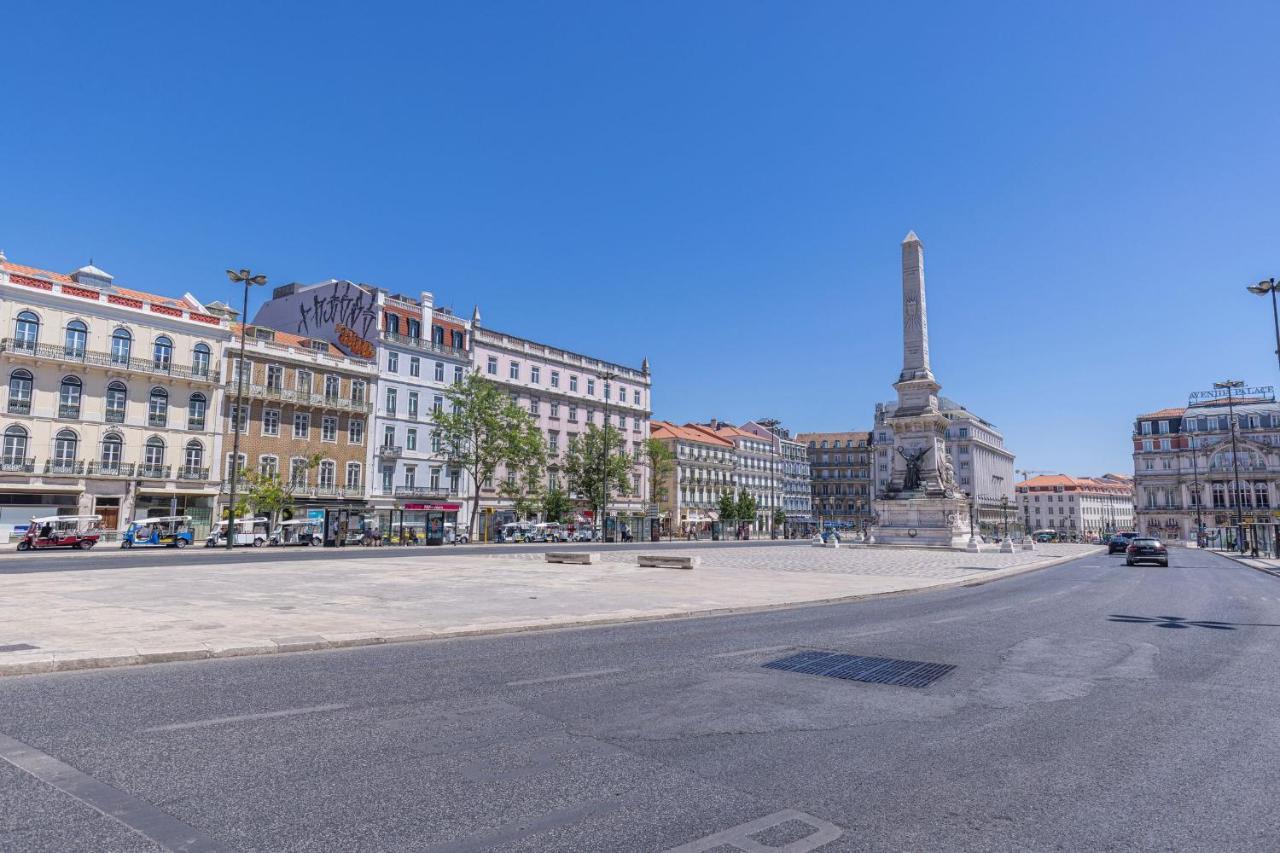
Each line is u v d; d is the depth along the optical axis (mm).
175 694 6656
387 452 59750
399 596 14867
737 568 27438
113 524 45656
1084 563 38625
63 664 7594
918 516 48188
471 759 5027
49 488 43250
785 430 132875
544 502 66500
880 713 6422
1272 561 42562
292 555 34219
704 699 6809
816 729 5914
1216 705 6789
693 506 99062
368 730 5641
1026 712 6504
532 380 73625
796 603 15086
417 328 63812
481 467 65062
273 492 47656
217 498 49906
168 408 48375
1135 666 8641
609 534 69062
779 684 7477
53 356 43812
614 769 4902
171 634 9352
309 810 4113
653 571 24281
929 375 48031
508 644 9734
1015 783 4750
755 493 114875
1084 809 4324
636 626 11711
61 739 5281
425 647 9422
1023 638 10758
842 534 106250
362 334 60812
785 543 71312
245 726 5684
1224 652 9664
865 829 4020
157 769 4715
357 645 9445
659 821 4078
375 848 3672
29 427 43094
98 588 15359
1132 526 181125
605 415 76938
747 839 3865
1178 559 47281
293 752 5094
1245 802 4449
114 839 3719
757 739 5621
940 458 50125
